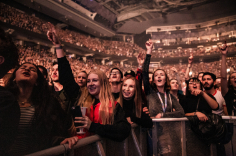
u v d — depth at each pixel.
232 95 2.58
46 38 16.11
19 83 0.90
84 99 1.38
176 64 27.80
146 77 2.18
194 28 27.09
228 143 1.90
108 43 24.70
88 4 19.53
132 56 25.06
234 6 22.19
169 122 1.79
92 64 19.80
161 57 26.73
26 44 15.45
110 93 1.34
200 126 1.82
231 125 1.93
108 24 23.89
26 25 14.21
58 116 0.99
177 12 25.16
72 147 0.90
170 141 1.75
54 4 16.36
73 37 19.69
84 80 2.29
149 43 2.32
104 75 1.37
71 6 18.73
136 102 1.66
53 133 0.94
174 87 2.92
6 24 12.38
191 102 2.14
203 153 1.85
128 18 24.67
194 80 2.24
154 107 2.00
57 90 2.12
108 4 22.45
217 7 23.28
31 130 0.85
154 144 1.72
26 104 0.90
